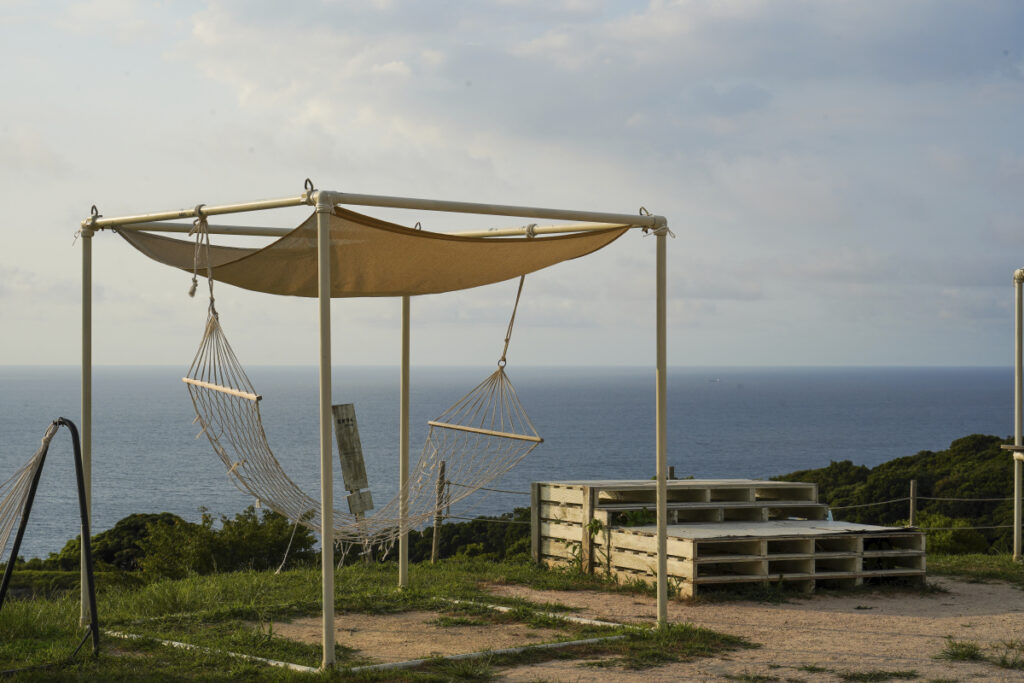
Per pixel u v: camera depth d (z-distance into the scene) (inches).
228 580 405.4
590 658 258.8
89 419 301.0
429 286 339.9
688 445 4672.7
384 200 252.8
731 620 319.0
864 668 246.8
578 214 284.8
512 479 2632.9
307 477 2474.2
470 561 471.5
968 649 264.4
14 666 240.8
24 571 647.8
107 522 2172.7
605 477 2650.1
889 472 1019.9
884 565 396.2
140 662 247.4
